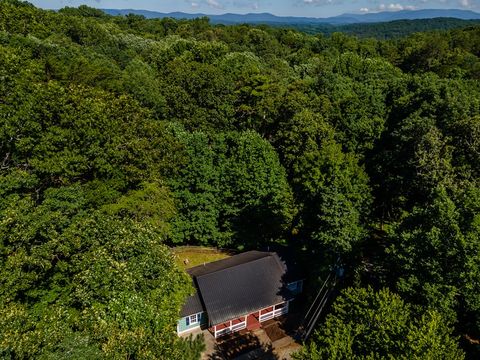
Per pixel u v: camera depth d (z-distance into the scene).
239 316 29.33
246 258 33.62
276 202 37.25
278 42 119.69
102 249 21.58
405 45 106.69
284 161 44.19
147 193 31.41
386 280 25.12
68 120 27.78
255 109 51.47
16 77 31.88
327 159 32.50
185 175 38.38
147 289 21.73
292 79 70.25
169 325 20.67
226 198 39.28
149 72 60.44
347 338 18.86
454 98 40.31
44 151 26.67
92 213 25.30
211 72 52.25
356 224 29.30
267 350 28.81
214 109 51.34
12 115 26.50
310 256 33.09
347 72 72.12
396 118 46.19
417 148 36.12
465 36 96.25
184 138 39.09
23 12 65.75
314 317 30.53
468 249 21.55
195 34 124.62
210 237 39.47
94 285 19.86
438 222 23.39
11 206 21.72
